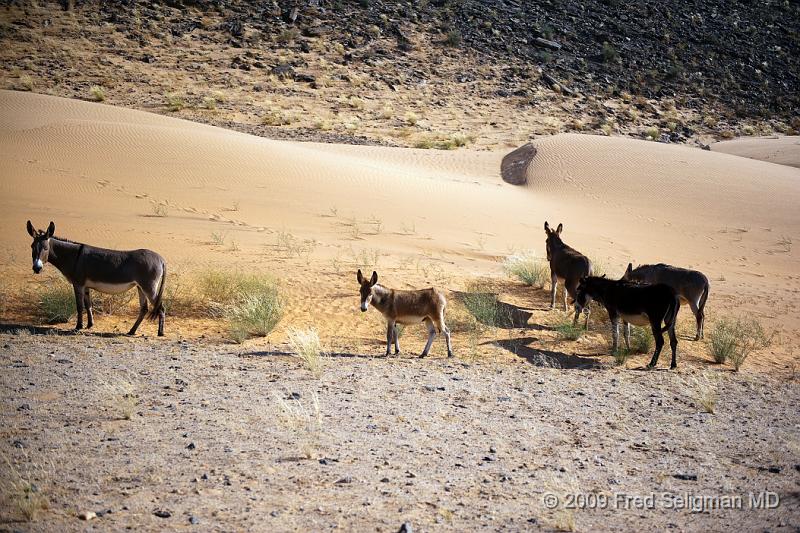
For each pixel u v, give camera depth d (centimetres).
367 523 886
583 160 4931
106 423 1194
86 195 3316
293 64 8819
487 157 5788
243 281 2173
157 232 2836
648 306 1741
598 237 3541
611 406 1413
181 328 1916
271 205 3472
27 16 9012
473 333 1978
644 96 9556
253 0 10500
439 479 1032
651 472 1091
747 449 1205
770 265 3256
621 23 11775
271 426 1212
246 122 7025
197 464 1048
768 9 13000
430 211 3684
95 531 841
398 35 10150
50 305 1917
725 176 4631
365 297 1638
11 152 3853
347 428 1217
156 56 8556
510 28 11000
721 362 1823
